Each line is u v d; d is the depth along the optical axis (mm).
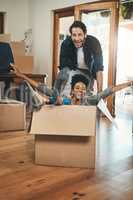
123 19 4207
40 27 5484
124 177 1784
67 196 1507
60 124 1854
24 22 5758
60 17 5199
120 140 2783
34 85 2189
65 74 2318
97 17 4480
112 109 4191
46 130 1836
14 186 1619
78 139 1883
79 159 1908
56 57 5312
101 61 2449
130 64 5930
